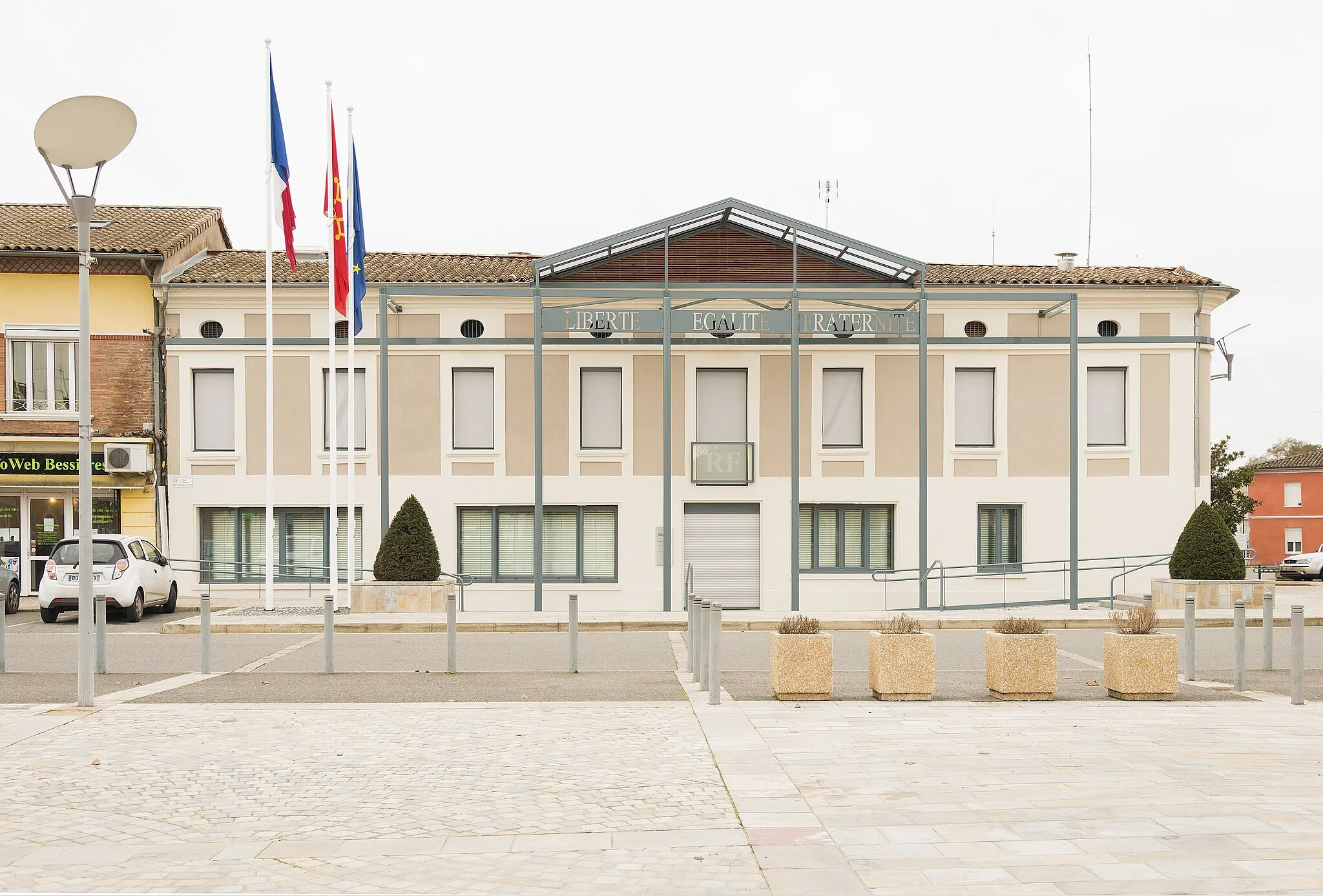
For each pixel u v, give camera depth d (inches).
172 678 528.1
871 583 1056.2
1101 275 1094.4
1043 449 1064.2
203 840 255.9
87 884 225.9
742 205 937.5
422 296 1027.9
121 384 1030.4
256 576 1045.2
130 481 1017.5
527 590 1040.2
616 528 1056.2
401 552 891.4
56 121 418.6
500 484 1043.3
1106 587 1066.7
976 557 1061.1
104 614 544.1
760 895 215.6
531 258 1173.7
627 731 377.7
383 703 442.0
